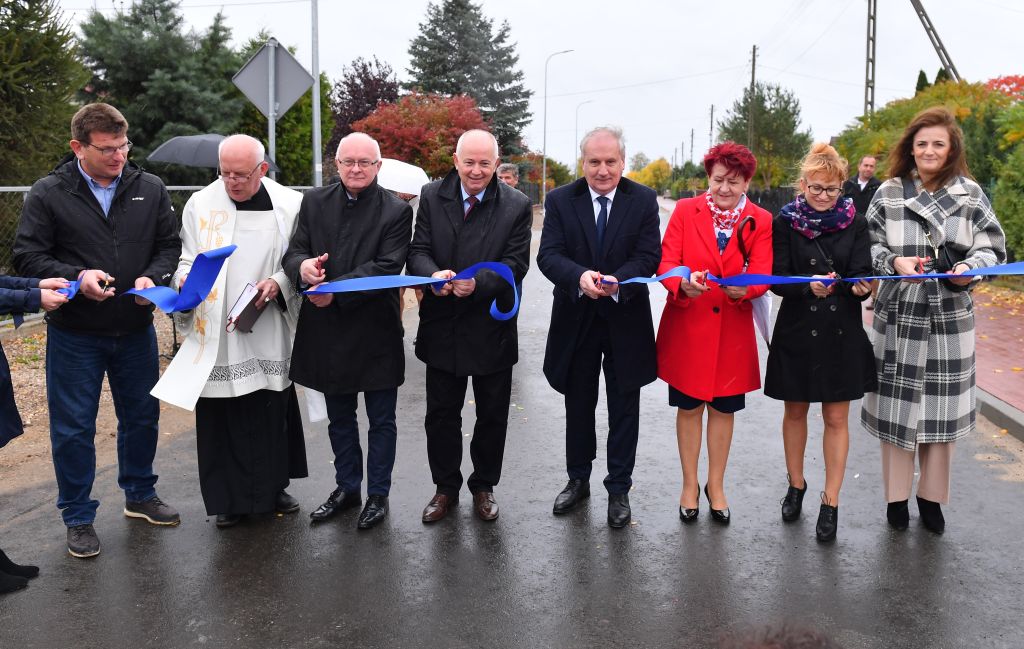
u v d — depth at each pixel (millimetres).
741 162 3988
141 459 4297
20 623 3336
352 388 4172
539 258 4301
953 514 4391
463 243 4199
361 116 32844
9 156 10000
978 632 3236
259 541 4117
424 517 4320
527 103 48000
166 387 3971
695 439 4316
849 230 4051
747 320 4199
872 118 22266
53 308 3574
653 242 4230
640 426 6070
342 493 4473
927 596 3518
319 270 3936
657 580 3686
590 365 4391
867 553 3936
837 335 4043
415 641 3205
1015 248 12117
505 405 4363
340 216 4176
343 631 3281
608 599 3521
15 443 5477
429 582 3676
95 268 3908
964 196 3986
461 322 4199
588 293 4027
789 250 4137
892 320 4129
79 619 3367
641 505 4559
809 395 4070
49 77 10234
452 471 4469
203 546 4059
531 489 4809
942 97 19781
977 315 10273
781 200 35000
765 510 4473
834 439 4129
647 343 4266
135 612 3426
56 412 3924
